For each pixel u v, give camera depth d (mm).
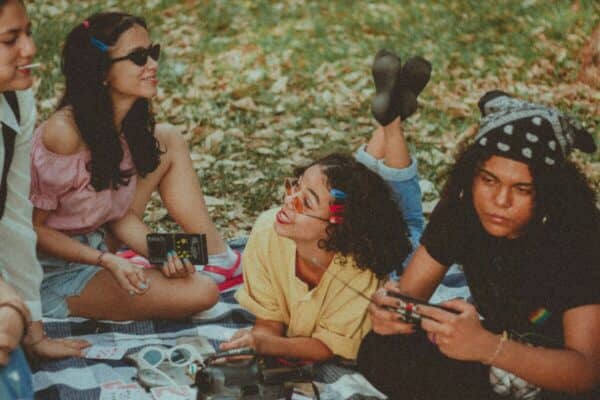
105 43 4902
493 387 4098
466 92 9555
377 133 5445
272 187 7523
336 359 4785
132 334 5152
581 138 3852
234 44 11086
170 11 12164
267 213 4949
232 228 6938
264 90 9758
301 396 4371
